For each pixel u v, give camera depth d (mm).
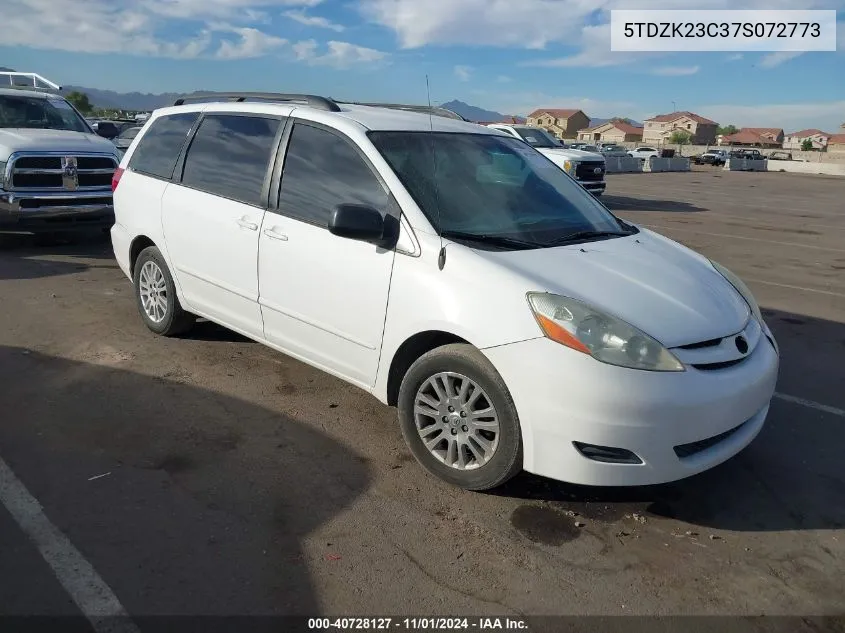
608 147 63406
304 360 4320
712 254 10984
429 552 3045
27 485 3410
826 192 27500
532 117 137250
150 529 3107
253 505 3336
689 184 29641
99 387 4586
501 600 2771
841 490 3707
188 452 3805
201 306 5020
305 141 4328
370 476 3650
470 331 3301
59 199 8633
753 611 2771
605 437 3053
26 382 4613
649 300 3363
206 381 4762
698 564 3049
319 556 2984
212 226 4734
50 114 10000
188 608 2645
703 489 3660
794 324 6941
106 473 3551
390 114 4523
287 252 4199
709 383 3176
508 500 3469
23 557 2883
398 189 3764
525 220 4027
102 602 2650
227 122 4953
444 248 3502
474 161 4312
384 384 3799
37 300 6535
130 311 6289
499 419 3279
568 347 3086
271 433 4070
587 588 2861
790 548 3191
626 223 4633
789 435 4336
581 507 3438
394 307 3633
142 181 5484
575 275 3436
